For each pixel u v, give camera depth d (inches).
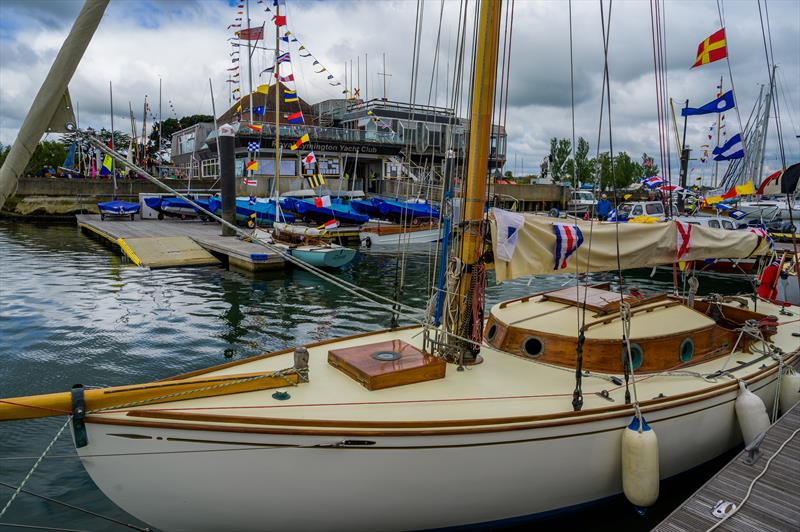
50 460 262.8
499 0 203.5
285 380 194.2
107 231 1155.9
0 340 447.8
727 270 826.2
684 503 184.7
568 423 190.1
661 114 280.1
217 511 169.0
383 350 223.6
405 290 713.0
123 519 223.1
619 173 2237.9
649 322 249.9
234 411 173.5
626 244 233.9
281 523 173.9
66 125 126.3
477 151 210.7
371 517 178.7
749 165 967.6
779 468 204.7
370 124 1727.4
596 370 231.0
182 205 1412.4
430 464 176.2
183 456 162.7
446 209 229.5
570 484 198.8
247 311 567.8
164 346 441.1
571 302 264.5
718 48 367.9
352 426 169.3
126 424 159.3
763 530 169.3
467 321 223.6
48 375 374.3
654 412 209.0
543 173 2311.8
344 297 650.8
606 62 191.3
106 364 397.4
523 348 244.2
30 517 222.1
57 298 607.5
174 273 797.2
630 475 198.1
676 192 1158.3
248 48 1274.6
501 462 184.1
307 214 1192.8
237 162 1637.6
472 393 202.5
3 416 151.4
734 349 266.4
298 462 167.0
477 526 194.7
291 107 1850.4
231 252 860.6
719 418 237.1
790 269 569.0
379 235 1128.8
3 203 120.2
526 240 206.4
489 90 207.0
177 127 2992.1
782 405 271.6
